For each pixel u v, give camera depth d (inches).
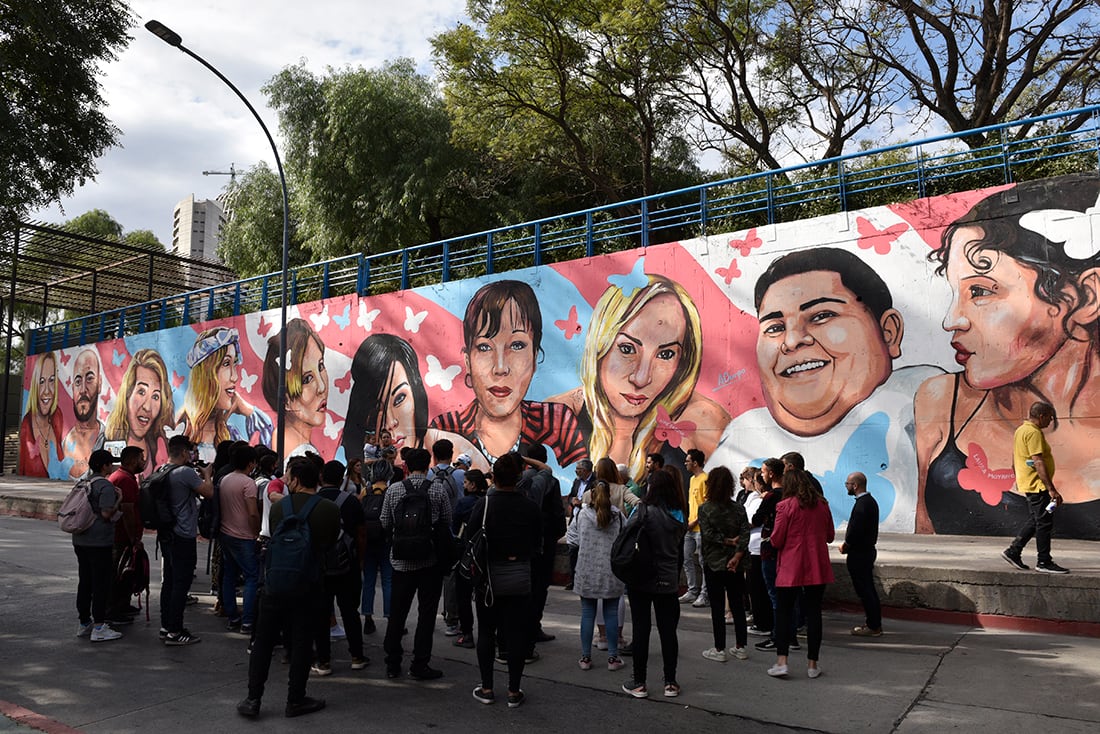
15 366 1990.7
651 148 960.3
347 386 818.8
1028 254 450.6
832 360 513.3
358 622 265.7
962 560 358.3
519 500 234.8
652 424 591.5
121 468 321.7
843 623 325.4
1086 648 274.4
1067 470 427.8
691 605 367.9
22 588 405.4
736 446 547.8
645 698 231.6
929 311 480.7
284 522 222.2
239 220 1235.9
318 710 222.8
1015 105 877.8
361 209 1039.0
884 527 482.3
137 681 250.2
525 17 847.1
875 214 507.2
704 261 579.2
